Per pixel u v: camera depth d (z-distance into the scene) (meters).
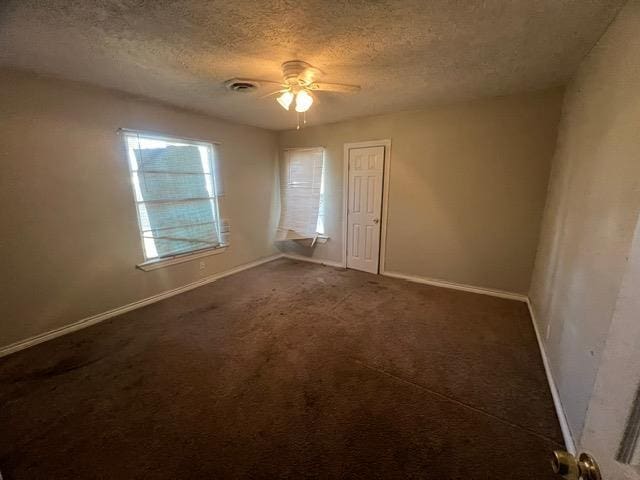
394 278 3.99
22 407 1.73
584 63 2.03
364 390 1.86
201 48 1.87
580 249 1.71
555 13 1.49
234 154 4.07
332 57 2.01
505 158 3.05
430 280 3.76
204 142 3.63
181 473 1.34
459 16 1.53
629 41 1.31
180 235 3.50
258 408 1.72
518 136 2.95
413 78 2.43
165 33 1.68
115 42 1.79
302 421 1.62
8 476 1.32
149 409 1.71
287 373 2.03
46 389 1.88
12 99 2.17
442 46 1.87
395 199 3.84
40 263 2.40
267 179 4.68
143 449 1.46
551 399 1.77
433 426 1.58
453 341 2.41
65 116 2.44
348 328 2.64
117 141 2.80
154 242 3.26
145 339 2.47
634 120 1.19
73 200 2.55
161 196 3.25
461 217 3.42
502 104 2.97
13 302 2.28
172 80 2.44
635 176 1.14
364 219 4.15
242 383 1.93
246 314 2.94
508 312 2.92
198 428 1.58
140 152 3.02
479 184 3.24
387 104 3.22
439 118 3.34
